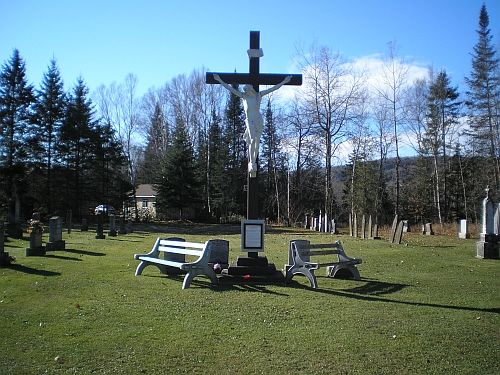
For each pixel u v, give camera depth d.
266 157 55.41
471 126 38.84
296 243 10.44
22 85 39.59
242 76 10.59
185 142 47.78
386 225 36.78
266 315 6.91
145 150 58.78
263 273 9.67
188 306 7.36
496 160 36.31
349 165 43.31
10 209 20.53
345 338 5.88
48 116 40.69
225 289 8.77
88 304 7.37
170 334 5.93
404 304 7.82
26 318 6.53
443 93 42.94
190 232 29.67
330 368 4.91
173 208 48.59
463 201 46.19
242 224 9.84
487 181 36.84
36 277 9.66
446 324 6.59
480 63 38.19
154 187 47.22
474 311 7.39
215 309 7.21
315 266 9.16
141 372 4.72
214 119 51.69
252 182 10.11
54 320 6.45
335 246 10.58
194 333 5.98
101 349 5.35
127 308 7.16
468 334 6.12
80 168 41.56
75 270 10.68
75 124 41.22
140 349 5.37
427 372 4.86
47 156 40.50
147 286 8.89
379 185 39.41
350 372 4.82
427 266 12.62
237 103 55.38
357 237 24.58
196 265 8.97
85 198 42.31
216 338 5.80
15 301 7.53
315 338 5.86
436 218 43.19
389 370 4.89
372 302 7.93
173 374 4.69
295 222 42.59
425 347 5.60
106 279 9.55
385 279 10.41
